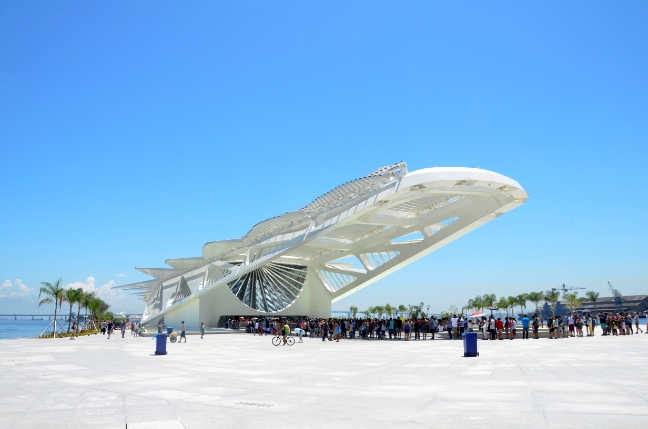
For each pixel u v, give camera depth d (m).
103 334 43.38
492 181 24.81
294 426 6.10
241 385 9.92
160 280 53.19
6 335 76.50
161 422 6.48
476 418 6.09
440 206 33.06
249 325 38.50
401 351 18.86
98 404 7.89
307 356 17.33
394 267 37.97
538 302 84.44
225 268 43.56
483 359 14.10
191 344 25.58
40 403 8.02
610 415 5.92
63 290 50.03
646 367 10.85
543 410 6.37
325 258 45.31
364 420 6.30
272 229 39.59
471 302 84.88
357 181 27.89
